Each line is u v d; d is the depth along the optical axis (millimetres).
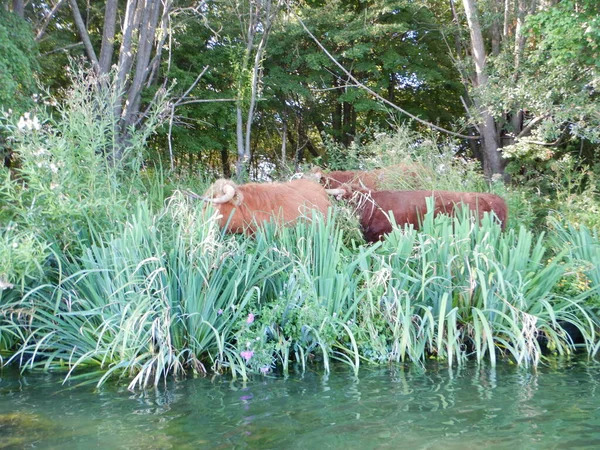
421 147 10906
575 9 12164
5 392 4172
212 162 21391
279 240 5789
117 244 5125
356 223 6781
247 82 12773
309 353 5180
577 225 8227
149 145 15820
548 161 14023
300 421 3500
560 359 5039
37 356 5141
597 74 11820
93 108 6676
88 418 3598
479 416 3535
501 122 16000
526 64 13711
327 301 5273
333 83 19531
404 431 3303
